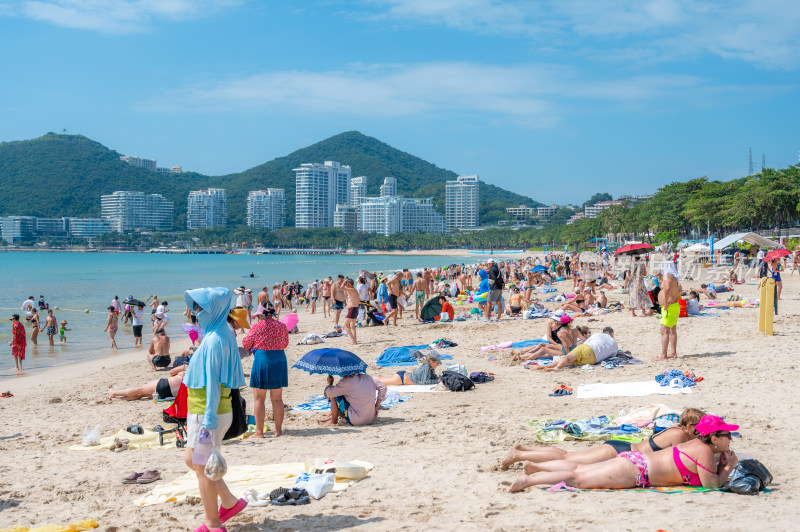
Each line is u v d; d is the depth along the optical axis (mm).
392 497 5770
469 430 8461
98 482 6562
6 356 20562
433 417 9484
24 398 12789
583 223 198750
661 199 116375
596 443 7465
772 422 8016
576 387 11086
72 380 15320
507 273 47438
